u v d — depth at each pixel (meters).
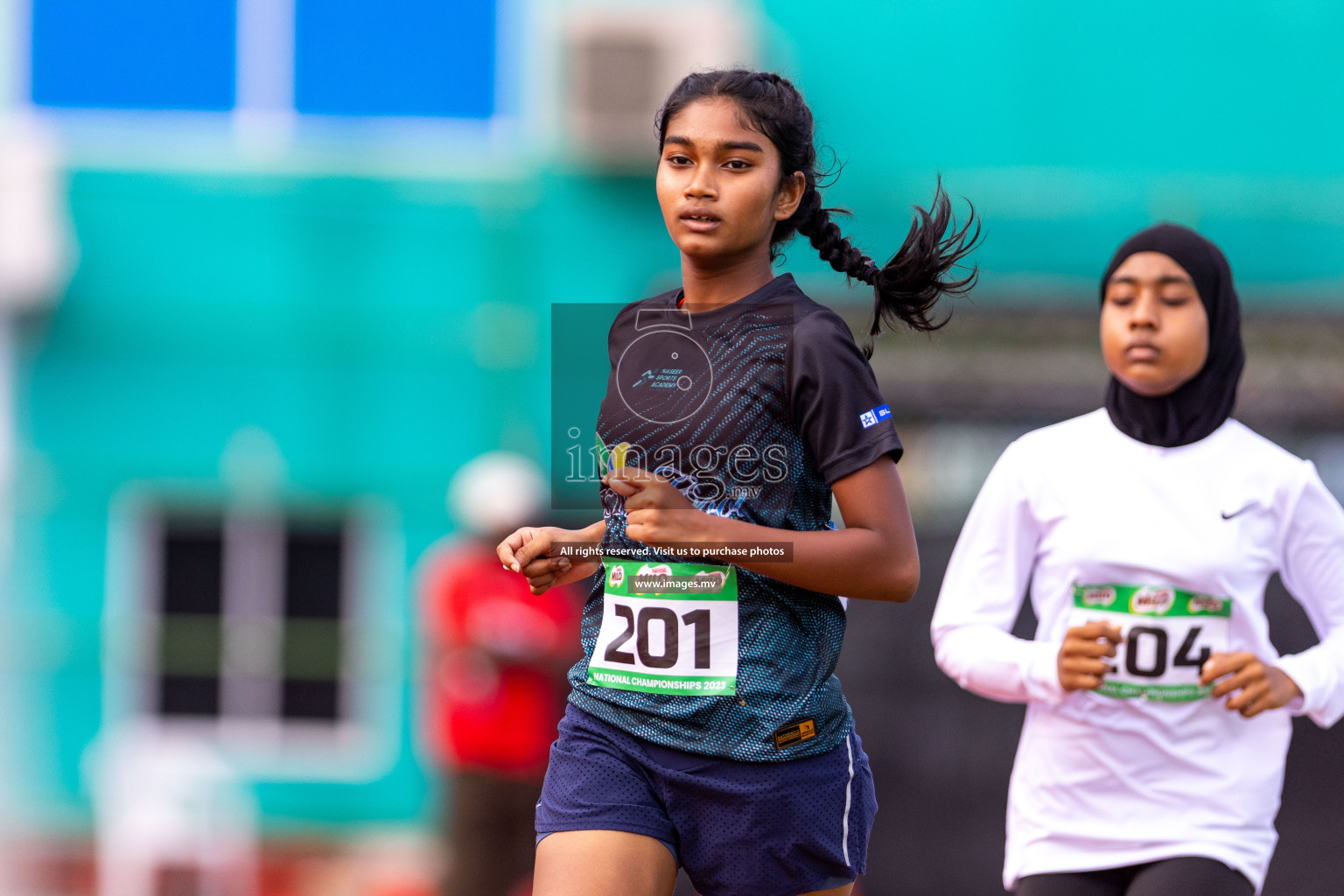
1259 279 32.72
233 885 29.70
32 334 32.69
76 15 33.12
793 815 8.69
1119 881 11.26
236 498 32.66
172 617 32.53
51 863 30.45
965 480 30.95
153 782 31.11
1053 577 11.73
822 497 8.92
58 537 32.50
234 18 33.22
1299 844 27.78
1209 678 10.96
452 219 33.09
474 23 33.25
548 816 8.83
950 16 32.91
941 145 32.91
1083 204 32.75
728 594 8.70
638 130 32.84
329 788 31.98
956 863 29.44
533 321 32.94
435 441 32.84
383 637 32.44
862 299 31.06
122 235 32.88
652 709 8.71
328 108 33.31
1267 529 11.55
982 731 29.81
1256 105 32.75
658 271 32.97
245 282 32.97
